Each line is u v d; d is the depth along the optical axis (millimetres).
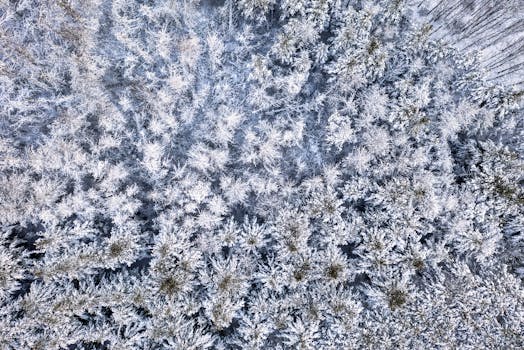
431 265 16000
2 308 14656
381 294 15297
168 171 16797
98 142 16297
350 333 15117
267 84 16703
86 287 15289
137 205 15883
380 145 16031
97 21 16250
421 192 15617
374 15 16078
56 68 16453
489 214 16062
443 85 17016
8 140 15812
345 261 15656
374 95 16141
